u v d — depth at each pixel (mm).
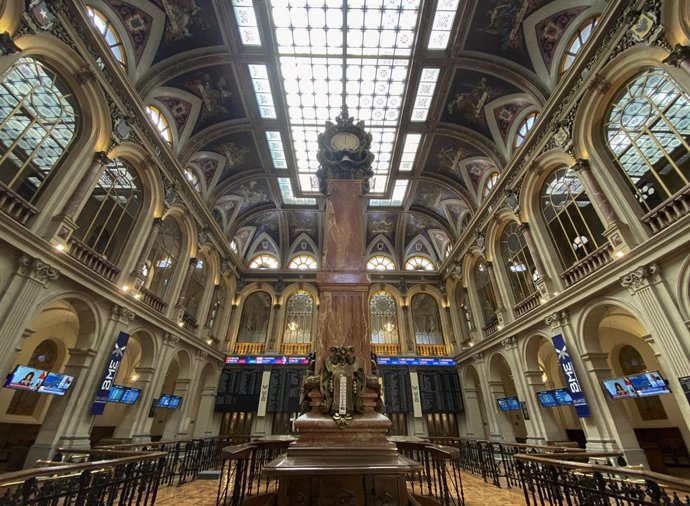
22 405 12055
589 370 8930
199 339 14586
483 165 15328
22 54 6996
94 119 8805
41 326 12641
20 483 3070
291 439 6359
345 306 4508
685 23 6633
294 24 11430
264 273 20516
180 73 11789
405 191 19250
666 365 6793
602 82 8609
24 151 7324
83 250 8570
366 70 12867
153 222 11312
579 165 9234
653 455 9938
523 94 12055
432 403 16891
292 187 18188
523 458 5074
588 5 9391
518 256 13055
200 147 14094
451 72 12625
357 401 3906
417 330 19750
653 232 7402
